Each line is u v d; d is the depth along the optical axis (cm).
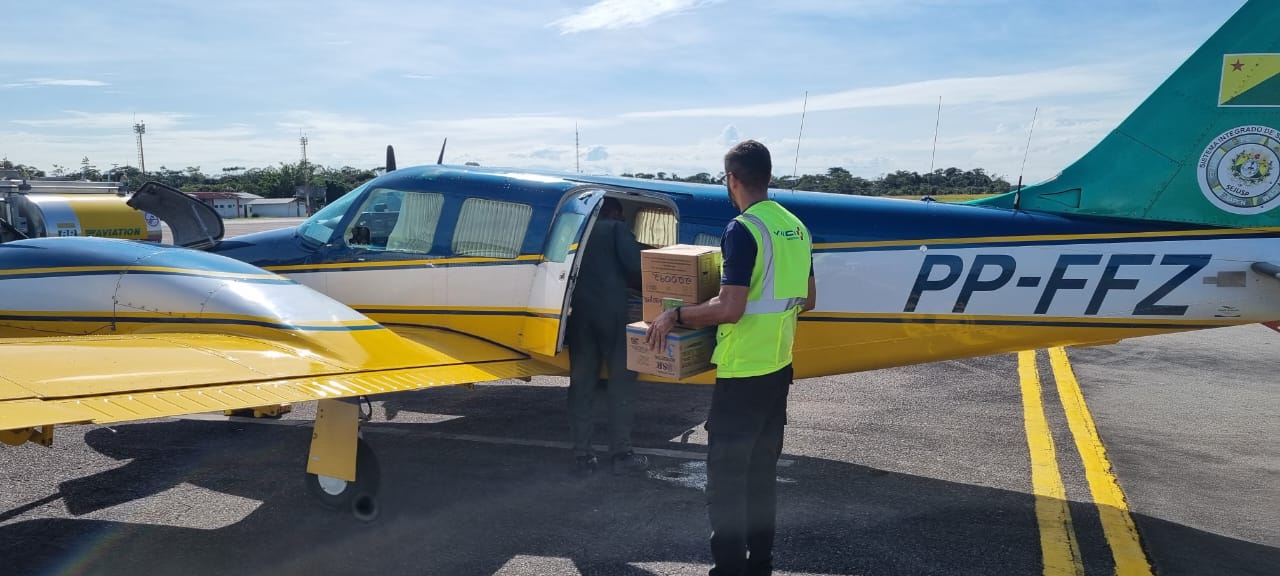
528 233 464
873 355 477
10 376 313
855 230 468
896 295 463
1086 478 456
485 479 450
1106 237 448
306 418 574
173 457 483
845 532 380
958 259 455
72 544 362
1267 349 841
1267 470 469
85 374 327
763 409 289
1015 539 372
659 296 312
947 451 506
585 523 388
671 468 470
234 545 362
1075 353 822
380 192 522
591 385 451
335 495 388
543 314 453
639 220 637
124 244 472
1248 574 337
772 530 305
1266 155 431
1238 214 438
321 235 541
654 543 365
